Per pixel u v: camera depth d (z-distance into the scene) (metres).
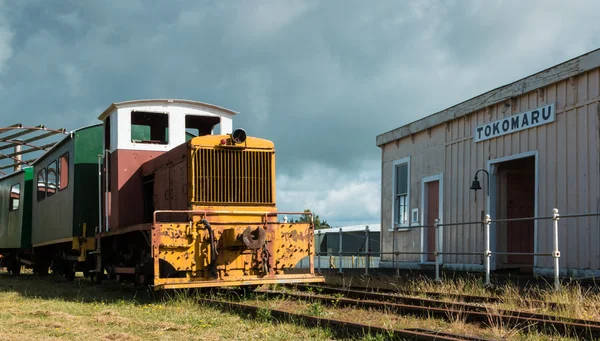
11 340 6.22
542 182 12.57
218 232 9.86
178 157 10.42
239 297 10.02
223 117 12.50
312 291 10.65
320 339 6.36
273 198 10.46
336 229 33.12
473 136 14.88
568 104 11.94
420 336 6.12
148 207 11.99
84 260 13.52
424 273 14.51
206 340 6.36
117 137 11.75
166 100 12.02
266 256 10.01
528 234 14.54
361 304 9.02
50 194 16.41
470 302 9.73
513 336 6.56
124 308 8.94
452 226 15.57
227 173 10.18
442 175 16.06
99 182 12.70
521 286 10.68
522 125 13.16
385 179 19.17
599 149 11.13
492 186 14.20
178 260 9.53
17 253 21.23
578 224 11.53
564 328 6.70
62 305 9.38
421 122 17.00
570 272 11.59
